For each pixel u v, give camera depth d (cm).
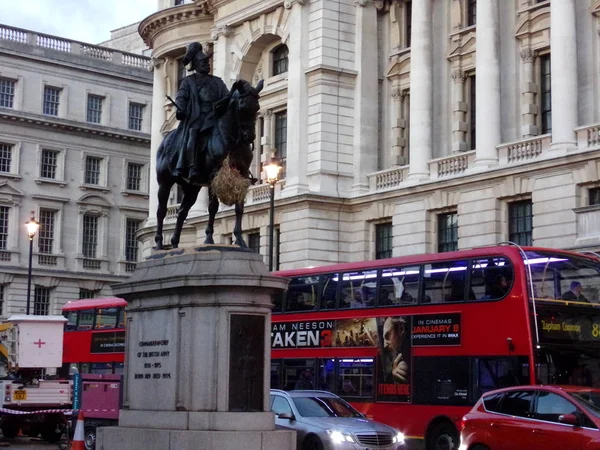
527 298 2650
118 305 4156
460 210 4606
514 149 4447
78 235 8081
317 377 3203
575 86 4234
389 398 2973
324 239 5081
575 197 4097
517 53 4662
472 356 2758
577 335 2692
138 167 8494
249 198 5572
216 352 1677
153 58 6588
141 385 1794
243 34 5766
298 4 5281
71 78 8150
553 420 2014
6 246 7738
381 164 5266
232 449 1622
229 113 1816
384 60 5316
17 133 7831
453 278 2870
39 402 3500
